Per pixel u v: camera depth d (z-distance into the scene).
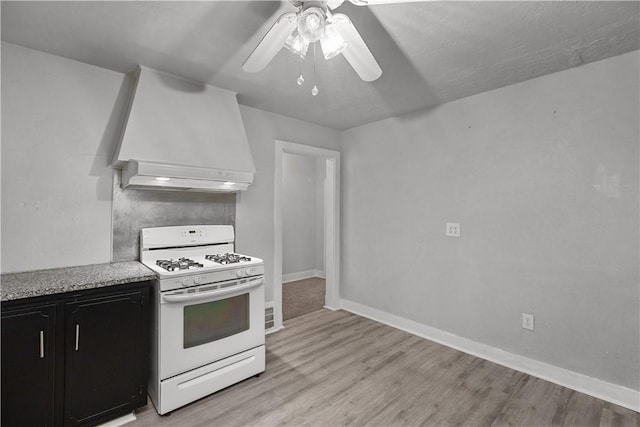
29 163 1.92
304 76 2.27
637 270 1.93
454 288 2.80
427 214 3.00
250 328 2.25
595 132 2.07
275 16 1.58
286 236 5.34
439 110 2.90
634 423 1.79
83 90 2.09
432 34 1.73
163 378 1.84
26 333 1.51
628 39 1.79
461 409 1.92
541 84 2.29
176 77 2.28
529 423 1.80
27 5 1.48
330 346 2.80
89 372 1.69
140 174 1.96
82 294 1.67
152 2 1.46
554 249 2.24
